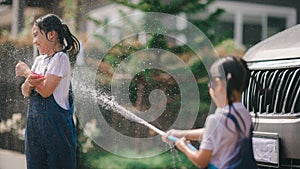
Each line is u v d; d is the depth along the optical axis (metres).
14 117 5.52
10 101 5.48
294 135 3.86
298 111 3.93
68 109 4.00
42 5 5.98
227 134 3.20
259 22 10.00
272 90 4.11
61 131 3.94
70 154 4.00
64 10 6.14
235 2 9.77
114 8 6.45
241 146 3.21
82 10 6.25
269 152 3.98
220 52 7.14
